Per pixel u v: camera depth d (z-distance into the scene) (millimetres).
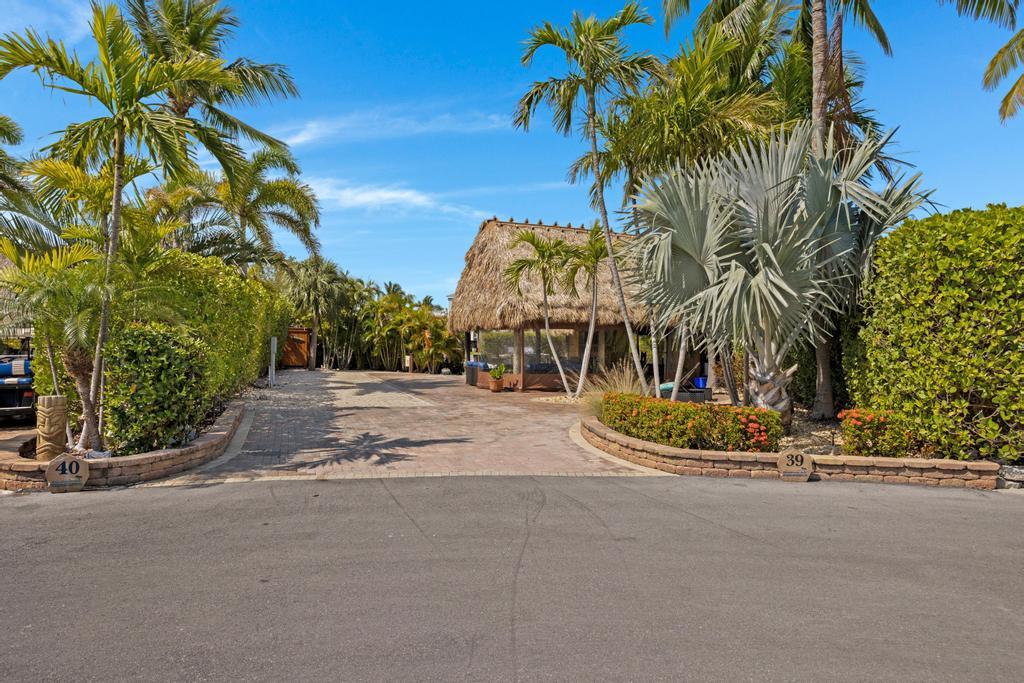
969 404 6984
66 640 3125
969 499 6074
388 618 3391
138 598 3633
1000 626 3361
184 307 9180
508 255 19562
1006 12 12430
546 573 4062
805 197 8758
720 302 7738
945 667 2920
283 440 9414
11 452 7855
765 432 7309
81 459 6203
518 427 11156
